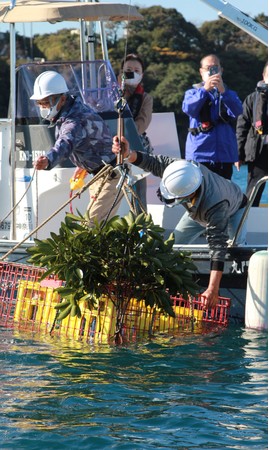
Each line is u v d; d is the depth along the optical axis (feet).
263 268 28.84
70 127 29.81
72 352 25.76
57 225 34.55
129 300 26.94
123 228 26.68
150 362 24.84
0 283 30.07
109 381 22.94
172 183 27.58
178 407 20.97
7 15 34.60
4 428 19.52
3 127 35.47
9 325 28.96
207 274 30.30
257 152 37.86
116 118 34.42
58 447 18.52
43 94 29.84
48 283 28.35
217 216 28.09
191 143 35.63
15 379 23.04
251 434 19.26
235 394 22.00
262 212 35.99
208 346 26.76
